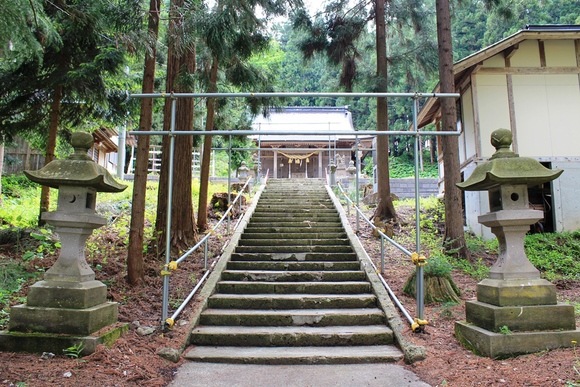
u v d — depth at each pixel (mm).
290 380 3273
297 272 5676
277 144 19594
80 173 3605
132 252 5094
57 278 3520
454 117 7285
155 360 3508
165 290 4125
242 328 4336
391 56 10547
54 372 2947
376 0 9617
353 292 5254
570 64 9398
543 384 2744
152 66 5246
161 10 5527
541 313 3395
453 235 7020
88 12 5941
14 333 3340
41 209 7016
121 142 15109
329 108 24438
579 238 8312
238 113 9836
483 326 3531
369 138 18391
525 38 8820
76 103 7816
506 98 9258
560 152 9094
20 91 6922
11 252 5859
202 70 7801
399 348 3916
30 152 13250
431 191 15453
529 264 3551
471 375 3072
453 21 9828
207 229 8078
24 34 4879
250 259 6430
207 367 3555
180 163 6660
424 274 5008
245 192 11469
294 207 9672
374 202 10867
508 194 3619
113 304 3848
